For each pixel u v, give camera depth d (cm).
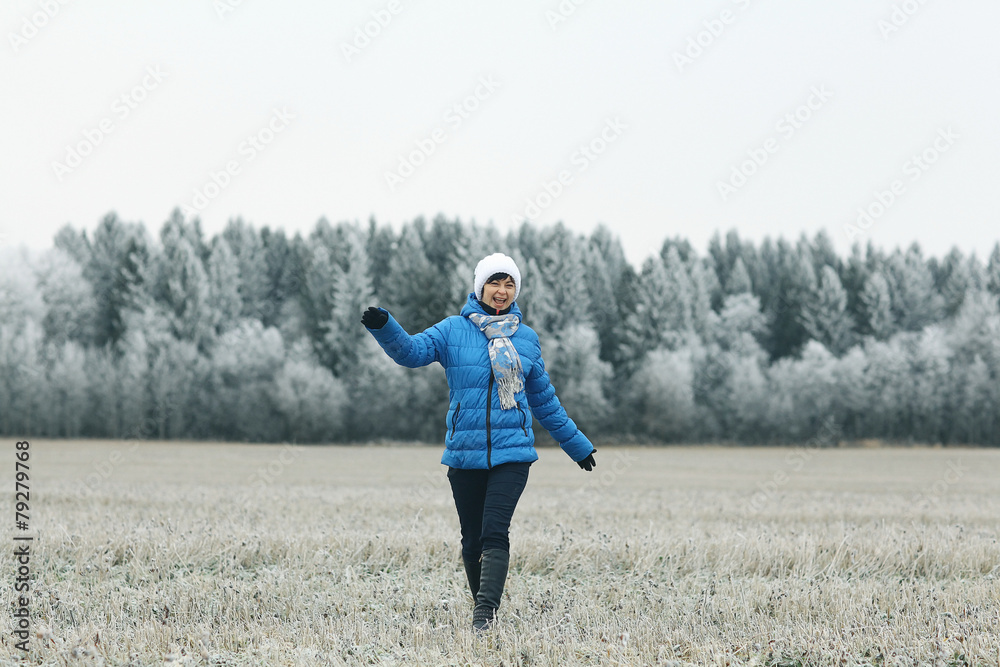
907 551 729
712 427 6406
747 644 416
